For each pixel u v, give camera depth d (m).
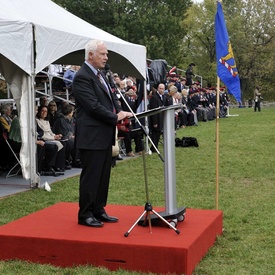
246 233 6.00
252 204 7.58
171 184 5.18
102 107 5.04
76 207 6.11
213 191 8.59
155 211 5.31
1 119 10.10
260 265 4.92
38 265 4.78
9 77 8.59
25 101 8.57
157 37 38.94
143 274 4.51
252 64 52.53
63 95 15.42
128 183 9.30
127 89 15.12
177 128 20.95
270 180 9.68
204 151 13.98
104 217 5.38
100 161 5.16
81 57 12.52
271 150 14.02
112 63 12.42
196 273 4.65
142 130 5.04
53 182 9.34
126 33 37.22
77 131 5.16
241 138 17.22
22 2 9.52
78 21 11.00
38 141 9.70
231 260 5.04
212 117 26.50
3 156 10.30
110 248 4.63
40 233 4.95
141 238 4.76
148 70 15.80
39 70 8.55
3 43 8.09
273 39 52.38
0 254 4.95
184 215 5.47
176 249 4.47
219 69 6.34
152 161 12.05
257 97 35.44
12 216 6.88
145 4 38.66
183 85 23.61
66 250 4.75
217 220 5.71
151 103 13.23
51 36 8.72
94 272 4.54
